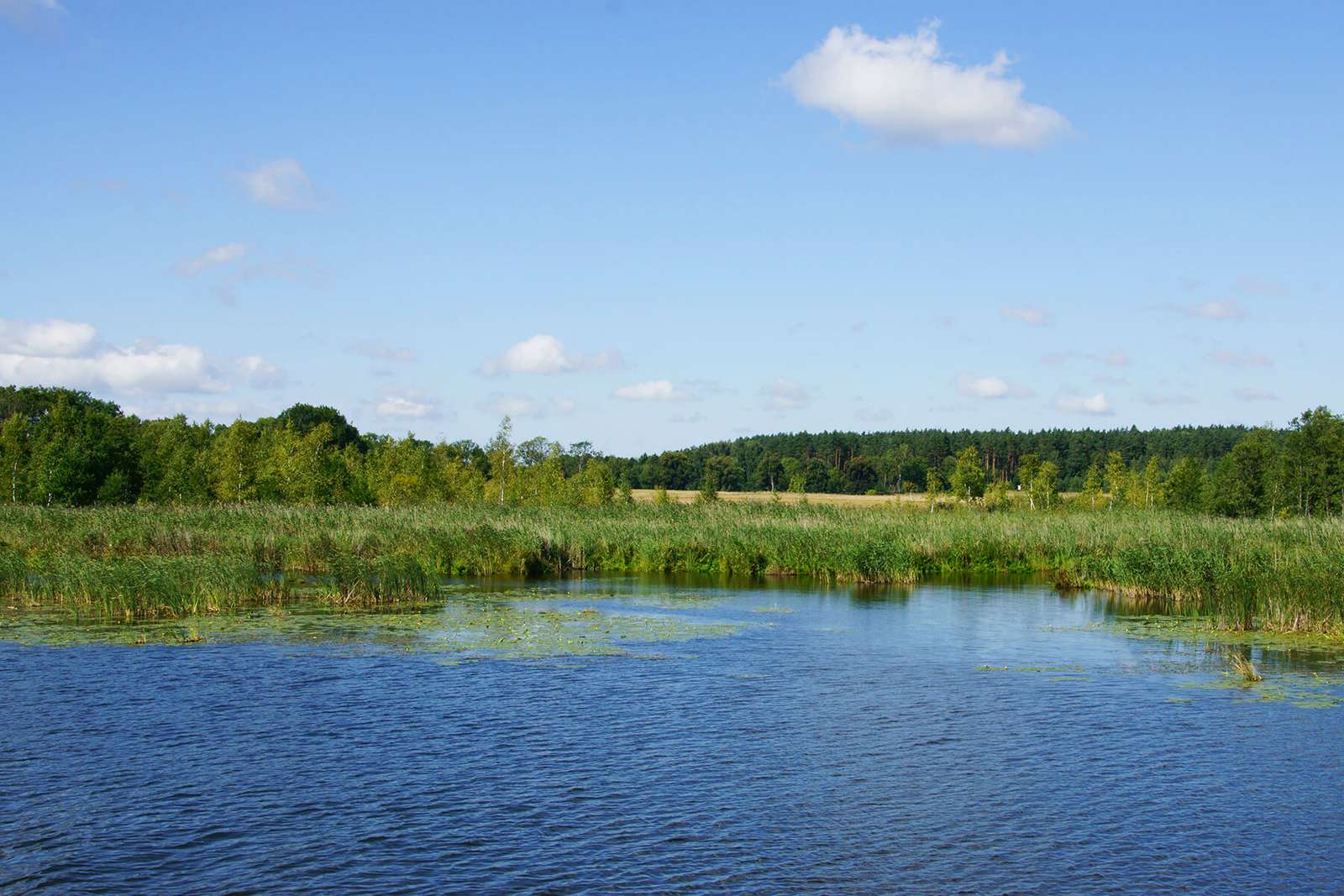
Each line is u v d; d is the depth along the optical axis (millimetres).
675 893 12070
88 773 15992
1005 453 179125
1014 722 19344
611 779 16000
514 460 81375
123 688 21312
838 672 23672
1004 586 41531
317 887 12172
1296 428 79188
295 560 43156
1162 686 22312
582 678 22797
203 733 18156
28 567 34844
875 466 171500
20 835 13594
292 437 83188
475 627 29266
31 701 20156
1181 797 15320
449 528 47125
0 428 90312
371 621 30328
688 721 19281
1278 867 12859
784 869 12758
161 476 78375
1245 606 30422
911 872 12680
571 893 12078
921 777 16188
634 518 53594
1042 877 12578
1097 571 40625
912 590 39969
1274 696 21359
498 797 15172
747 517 53438
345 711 19719
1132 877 12594
